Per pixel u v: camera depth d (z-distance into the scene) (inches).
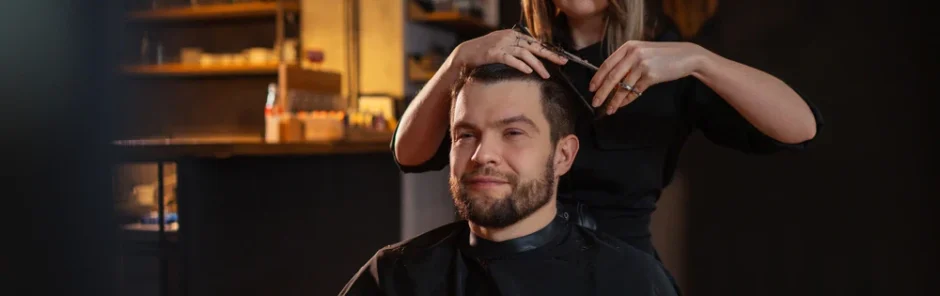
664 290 42.4
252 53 181.0
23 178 23.5
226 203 84.6
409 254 44.3
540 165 40.7
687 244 127.6
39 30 23.7
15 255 23.4
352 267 110.4
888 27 113.8
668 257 129.2
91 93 25.7
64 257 25.0
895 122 114.5
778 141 49.1
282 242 94.7
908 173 114.3
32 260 23.9
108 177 26.9
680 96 52.9
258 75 193.2
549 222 42.4
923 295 114.5
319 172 102.8
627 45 44.6
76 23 24.9
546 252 41.8
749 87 46.1
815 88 118.1
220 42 192.5
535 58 41.6
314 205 101.4
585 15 50.8
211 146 75.9
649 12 55.6
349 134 126.0
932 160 112.7
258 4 178.4
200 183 80.6
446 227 45.9
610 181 52.2
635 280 41.6
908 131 113.8
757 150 51.2
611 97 45.6
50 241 24.4
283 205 94.8
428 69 173.0
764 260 123.1
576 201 52.7
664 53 44.2
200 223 80.5
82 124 25.4
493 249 41.9
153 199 86.7
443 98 46.9
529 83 40.8
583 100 44.5
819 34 117.3
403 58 172.7
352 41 176.4
